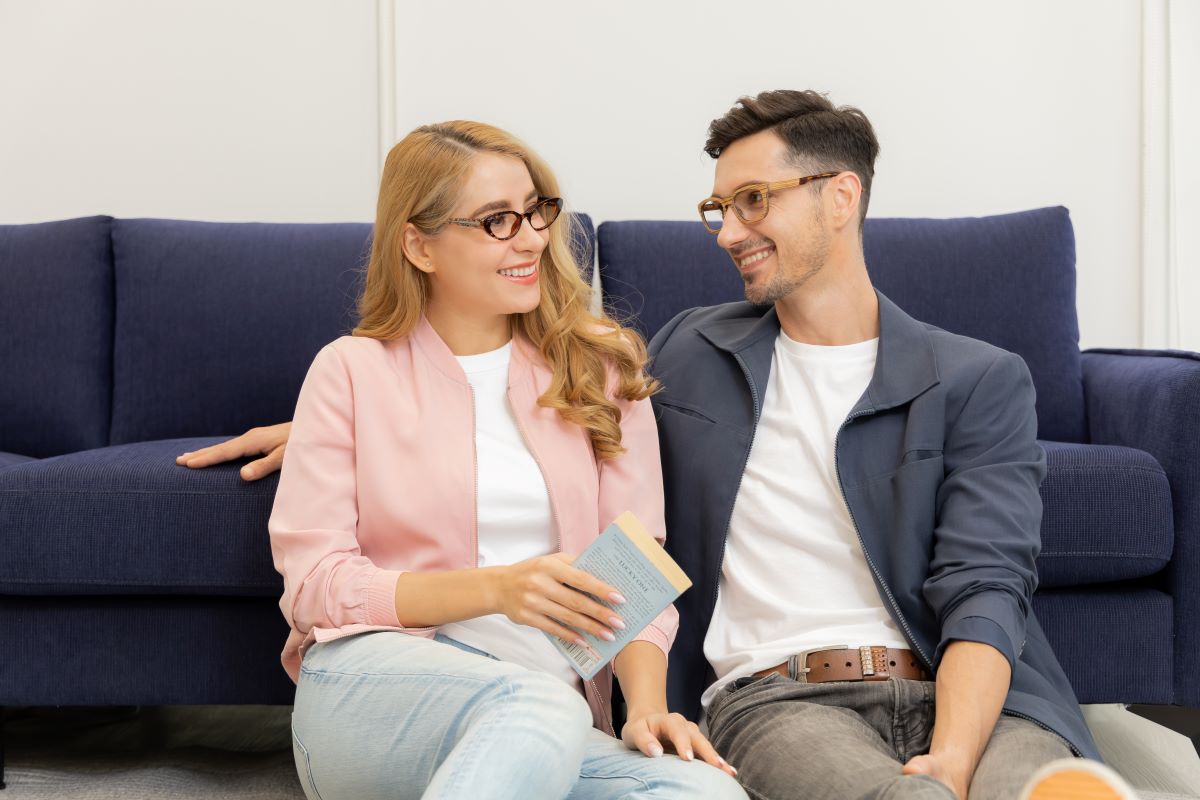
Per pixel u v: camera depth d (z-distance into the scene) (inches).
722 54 117.4
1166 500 74.7
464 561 60.2
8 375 97.8
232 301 96.2
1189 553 74.8
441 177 61.6
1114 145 117.5
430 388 62.5
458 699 47.7
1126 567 75.0
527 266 63.0
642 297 94.5
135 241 98.1
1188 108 117.3
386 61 117.4
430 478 60.2
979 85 117.4
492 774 42.8
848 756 51.4
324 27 118.6
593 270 98.4
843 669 58.6
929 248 96.0
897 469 62.1
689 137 117.8
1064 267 96.4
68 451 97.8
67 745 86.3
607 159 118.0
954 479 61.3
